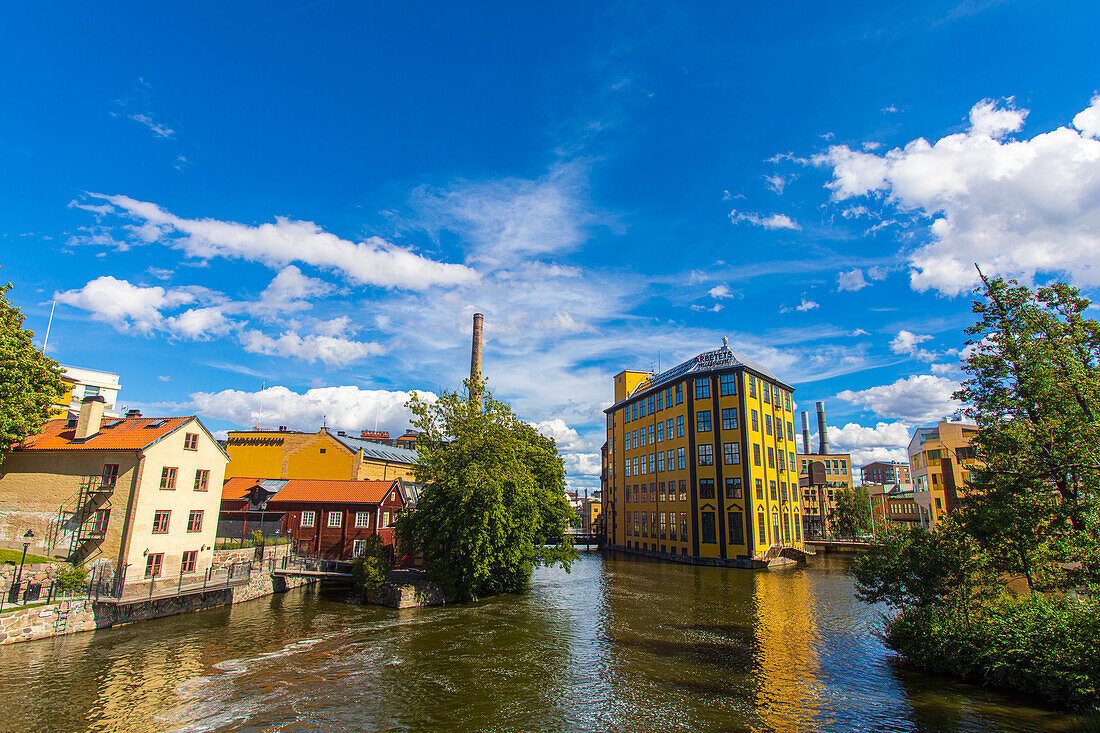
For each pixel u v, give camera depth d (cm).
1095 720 1593
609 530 9144
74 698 1953
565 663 2436
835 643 2748
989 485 2180
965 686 2033
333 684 2152
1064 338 2050
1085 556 1884
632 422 8294
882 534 2425
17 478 3409
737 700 1989
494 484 3809
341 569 4503
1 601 2622
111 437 3509
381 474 6981
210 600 3400
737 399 6359
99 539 3247
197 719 1820
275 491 5394
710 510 6362
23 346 3322
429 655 2539
